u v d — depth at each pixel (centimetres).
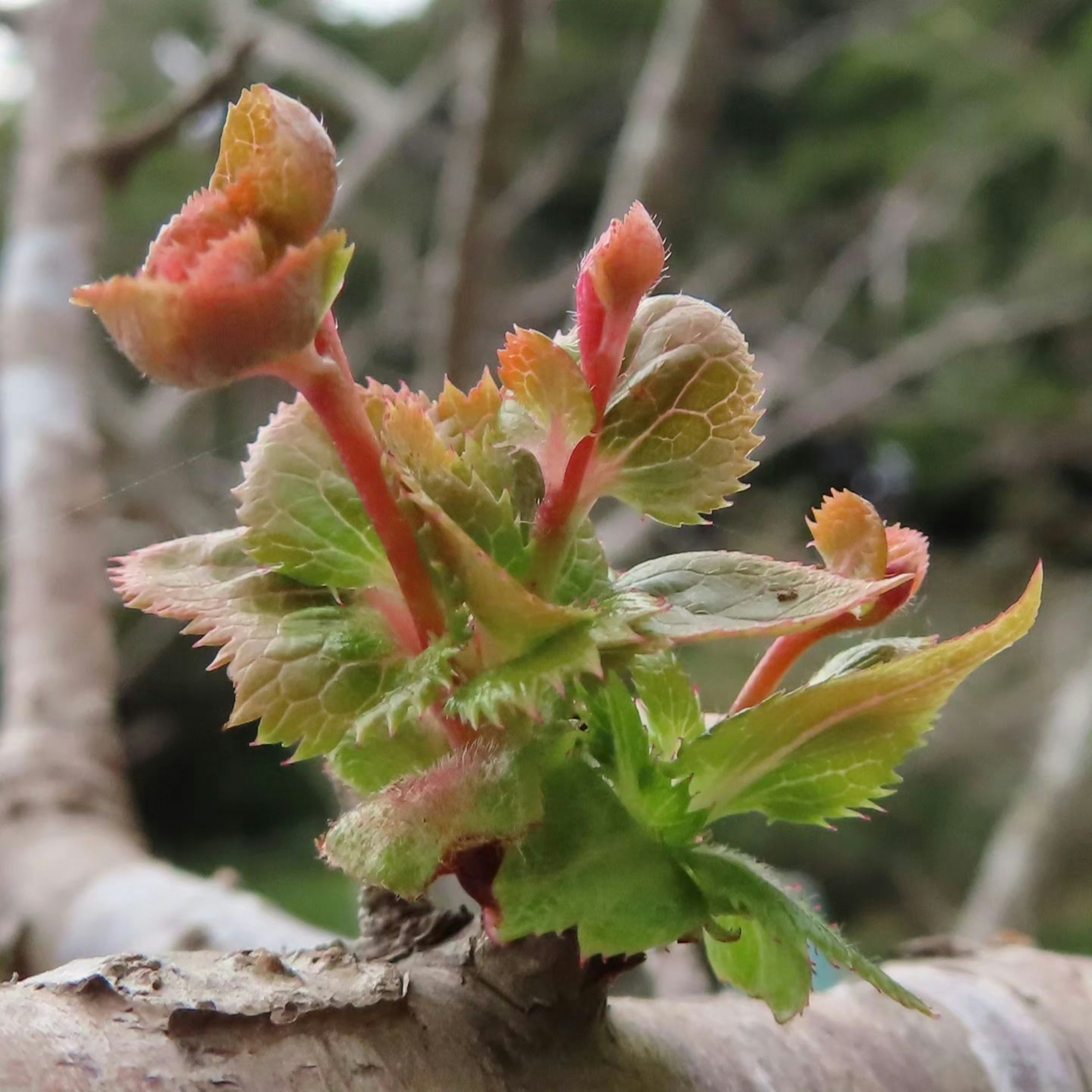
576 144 152
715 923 21
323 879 134
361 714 21
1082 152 152
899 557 22
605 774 21
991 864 93
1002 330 143
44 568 58
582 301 21
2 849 46
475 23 81
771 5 159
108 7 125
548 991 22
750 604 21
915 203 151
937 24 161
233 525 89
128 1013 20
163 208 125
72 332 68
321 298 19
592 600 21
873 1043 25
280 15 146
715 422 21
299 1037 21
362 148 96
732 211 160
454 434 21
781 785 22
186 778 160
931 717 22
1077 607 157
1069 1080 25
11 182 118
